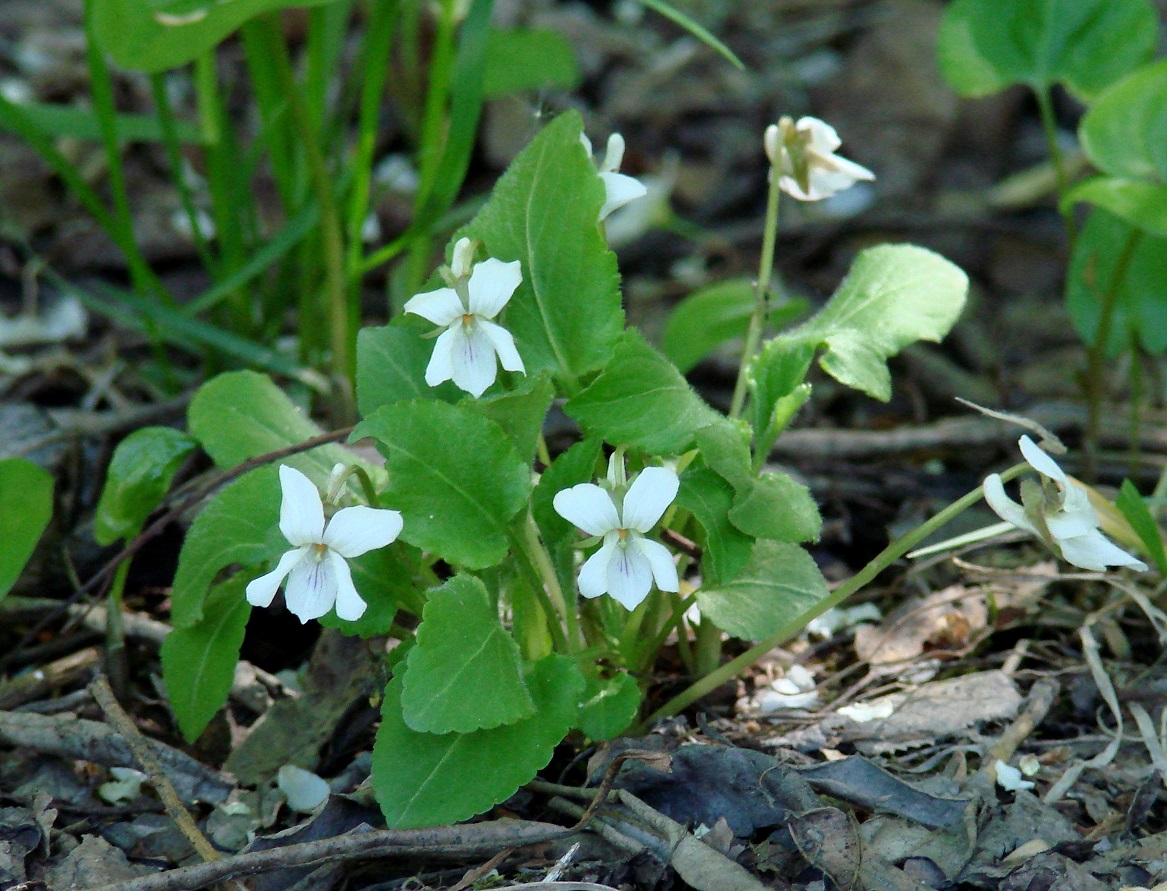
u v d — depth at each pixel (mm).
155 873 366
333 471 368
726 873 366
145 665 435
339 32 519
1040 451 363
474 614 370
